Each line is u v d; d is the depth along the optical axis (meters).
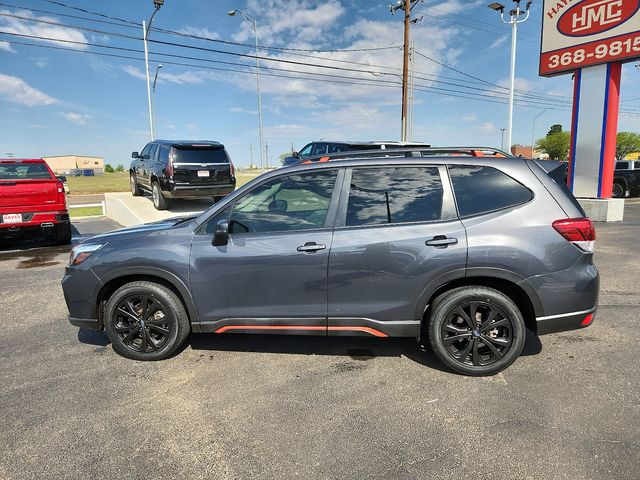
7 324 4.86
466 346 3.51
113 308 3.83
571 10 12.09
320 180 3.67
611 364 3.71
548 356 3.88
